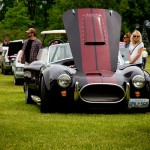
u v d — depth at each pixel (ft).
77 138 24.41
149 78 34.30
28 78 40.16
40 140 23.85
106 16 38.32
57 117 32.17
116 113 34.35
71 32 37.55
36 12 299.38
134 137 24.59
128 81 33.60
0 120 30.71
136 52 44.73
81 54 36.40
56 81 33.63
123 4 222.07
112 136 24.97
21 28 239.71
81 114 33.68
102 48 36.78
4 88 59.77
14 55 94.17
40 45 49.26
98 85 32.81
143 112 34.71
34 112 34.94
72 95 33.35
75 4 220.23
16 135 25.20
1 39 223.51
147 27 249.96
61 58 37.96
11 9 242.37
